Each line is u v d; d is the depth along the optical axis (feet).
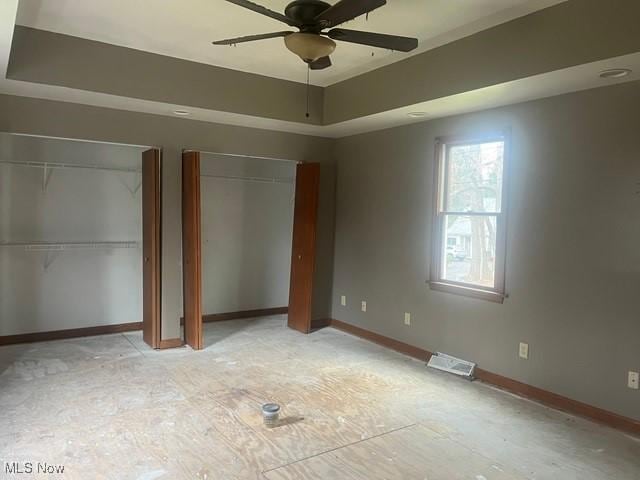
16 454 8.78
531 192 11.93
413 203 15.34
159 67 13.19
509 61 10.41
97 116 13.99
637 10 8.36
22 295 15.72
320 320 19.06
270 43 12.16
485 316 13.15
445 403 11.68
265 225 20.71
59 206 16.17
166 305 15.61
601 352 10.66
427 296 14.88
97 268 16.96
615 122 10.32
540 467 8.86
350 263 18.16
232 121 15.80
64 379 12.62
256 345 16.30
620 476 8.61
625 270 10.22
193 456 8.91
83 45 12.10
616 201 10.32
